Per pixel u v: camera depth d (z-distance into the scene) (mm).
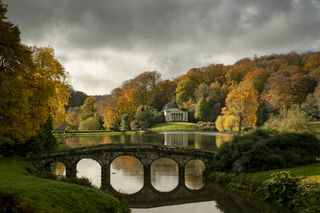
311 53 189750
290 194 37219
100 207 28969
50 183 30406
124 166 71000
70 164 56469
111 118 164250
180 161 58031
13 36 35688
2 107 36438
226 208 39062
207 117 173375
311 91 144750
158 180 57062
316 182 36938
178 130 159375
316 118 120750
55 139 62438
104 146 57688
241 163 50688
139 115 167375
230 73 195375
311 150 51969
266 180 41750
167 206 41562
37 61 57531
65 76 62531
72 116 176875
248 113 123562
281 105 130000
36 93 48125
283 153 50531
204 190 49406
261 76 165375
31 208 21438
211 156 57531
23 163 47156
